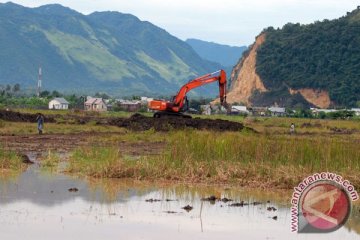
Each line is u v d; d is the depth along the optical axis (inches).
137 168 1035.9
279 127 3095.5
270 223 731.4
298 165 1031.0
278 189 958.4
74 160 1157.1
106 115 3779.5
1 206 767.7
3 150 1189.7
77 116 3292.3
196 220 733.9
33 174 1027.9
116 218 729.0
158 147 1551.4
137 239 642.2
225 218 749.9
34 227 671.1
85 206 789.9
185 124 2208.4
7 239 621.6
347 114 5625.0
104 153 1198.3
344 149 1074.7
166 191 919.7
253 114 6304.1
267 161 1056.8
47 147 1469.0
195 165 1043.3
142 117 2324.1
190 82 2348.7
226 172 1014.4
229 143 1107.3
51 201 809.5
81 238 636.7
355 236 684.7
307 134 2481.5
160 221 722.8
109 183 970.1
